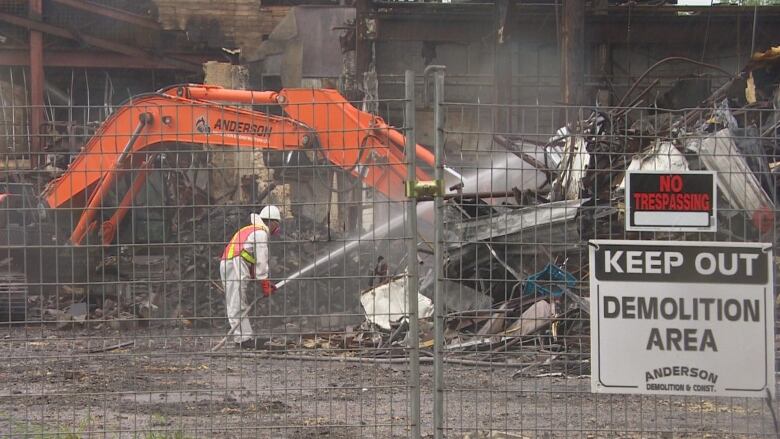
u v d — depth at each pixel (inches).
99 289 1582.2
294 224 1478.8
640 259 628.4
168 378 973.2
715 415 806.5
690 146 842.2
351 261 1370.6
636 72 3403.1
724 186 755.4
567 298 973.2
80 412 850.8
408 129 634.8
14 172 791.1
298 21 3740.2
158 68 3754.9
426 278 1259.2
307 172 828.6
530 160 1094.4
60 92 3782.0
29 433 722.8
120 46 3686.0
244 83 3599.9
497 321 1007.0
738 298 626.8
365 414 852.6
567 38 2709.2
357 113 1467.8
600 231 1093.8
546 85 3390.7
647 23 3358.8
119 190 1690.5
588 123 1256.8
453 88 3427.7
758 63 1852.9
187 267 1601.9
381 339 1096.2
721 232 749.3
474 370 1004.6
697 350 626.2
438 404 637.9
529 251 1152.8
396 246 1375.5
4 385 975.6
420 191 634.2
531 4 3351.4
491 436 711.1
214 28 3762.3
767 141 749.3
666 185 637.9
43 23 3563.0
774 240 674.8
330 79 3659.0
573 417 840.3
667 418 826.2
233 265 1168.2
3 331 1380.4
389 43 3425.2
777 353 691.4
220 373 982.4
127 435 738.2
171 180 1596.9
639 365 626.8
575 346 976.3
